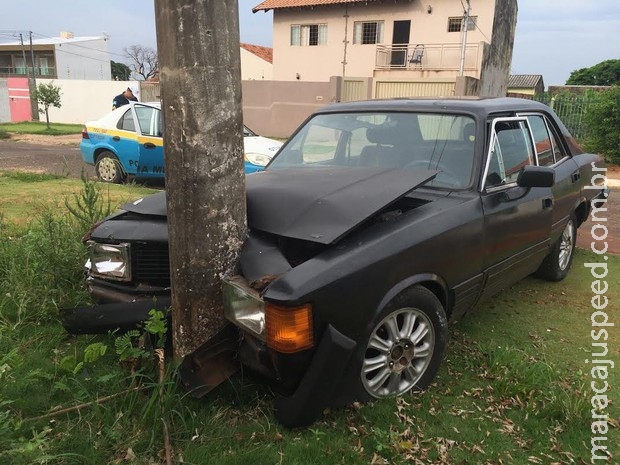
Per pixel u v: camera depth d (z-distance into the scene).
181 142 2.64
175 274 2.84
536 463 2.59
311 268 2.56
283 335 2.45
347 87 26.00
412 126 4.00
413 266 2.90
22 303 3.74
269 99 26.70
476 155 3.61
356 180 3.25
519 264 4.06
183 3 2.49
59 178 10.48
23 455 2.26
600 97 16.86
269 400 2.93
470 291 3.44
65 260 4.21
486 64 26.70
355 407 2.86
